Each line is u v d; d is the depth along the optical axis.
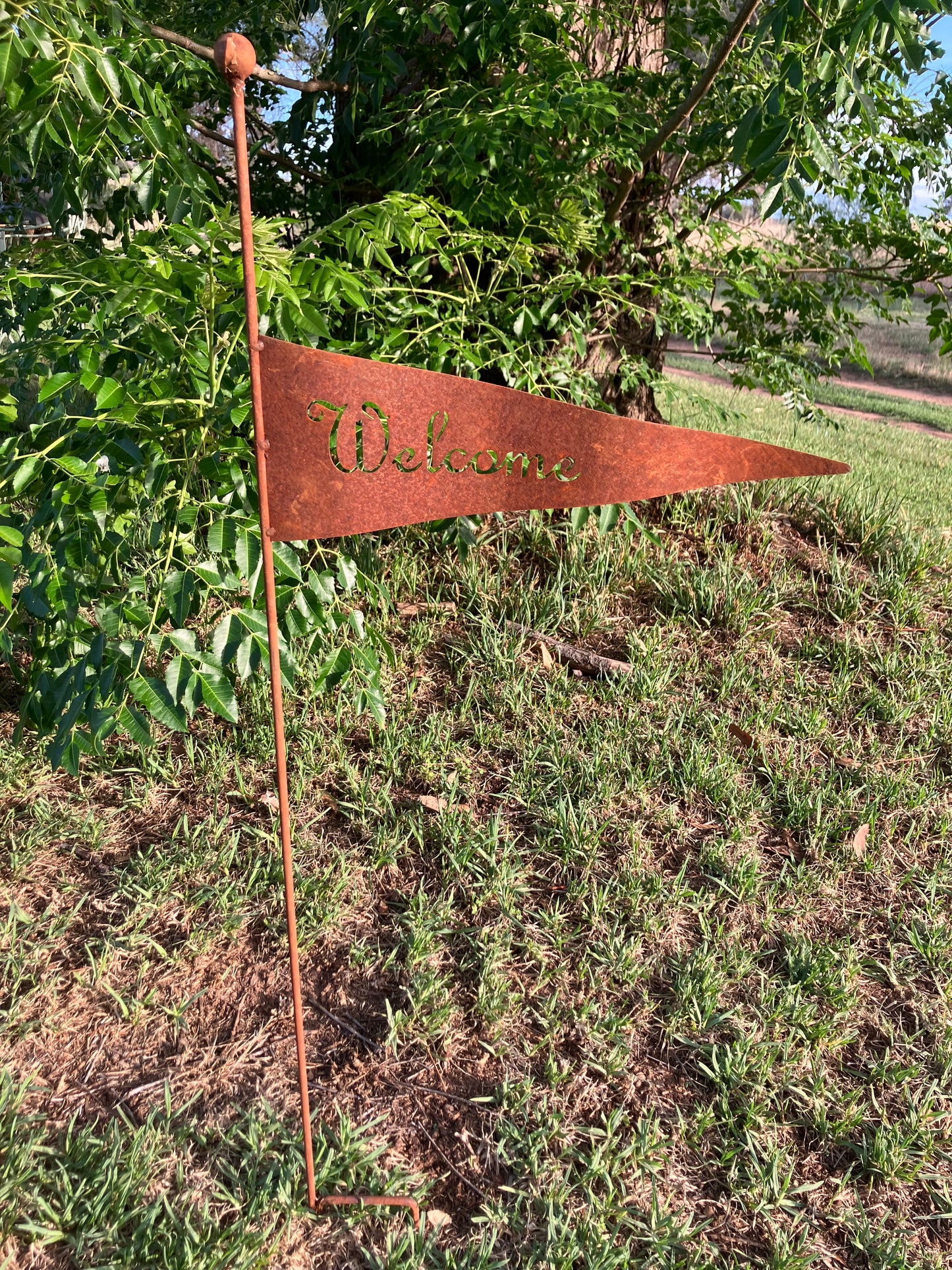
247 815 2.91
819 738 3.40
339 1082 2.20
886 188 3.94
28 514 4.03
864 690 3.65
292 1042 2.28
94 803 2.94
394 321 3.14
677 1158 2.08
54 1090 2.12
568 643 3.73
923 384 18.27
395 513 1.59
